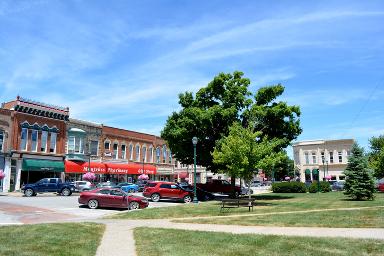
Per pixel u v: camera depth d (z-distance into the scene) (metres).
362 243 10.41
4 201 27.59
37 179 43.88
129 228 14.70
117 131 55.59
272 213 18.83
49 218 18.59
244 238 11.56
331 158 79.94
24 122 42.69
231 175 24.33
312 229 13.55
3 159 40.59
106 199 24.36
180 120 33.38
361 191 26.88
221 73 33.91
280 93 34.28
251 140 23.73
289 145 34.00
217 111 32.16
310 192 44.38
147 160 61.28
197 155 34.09
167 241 11.40
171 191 30.95
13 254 9.12
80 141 49.19
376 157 52.09
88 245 10.76
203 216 18.80
